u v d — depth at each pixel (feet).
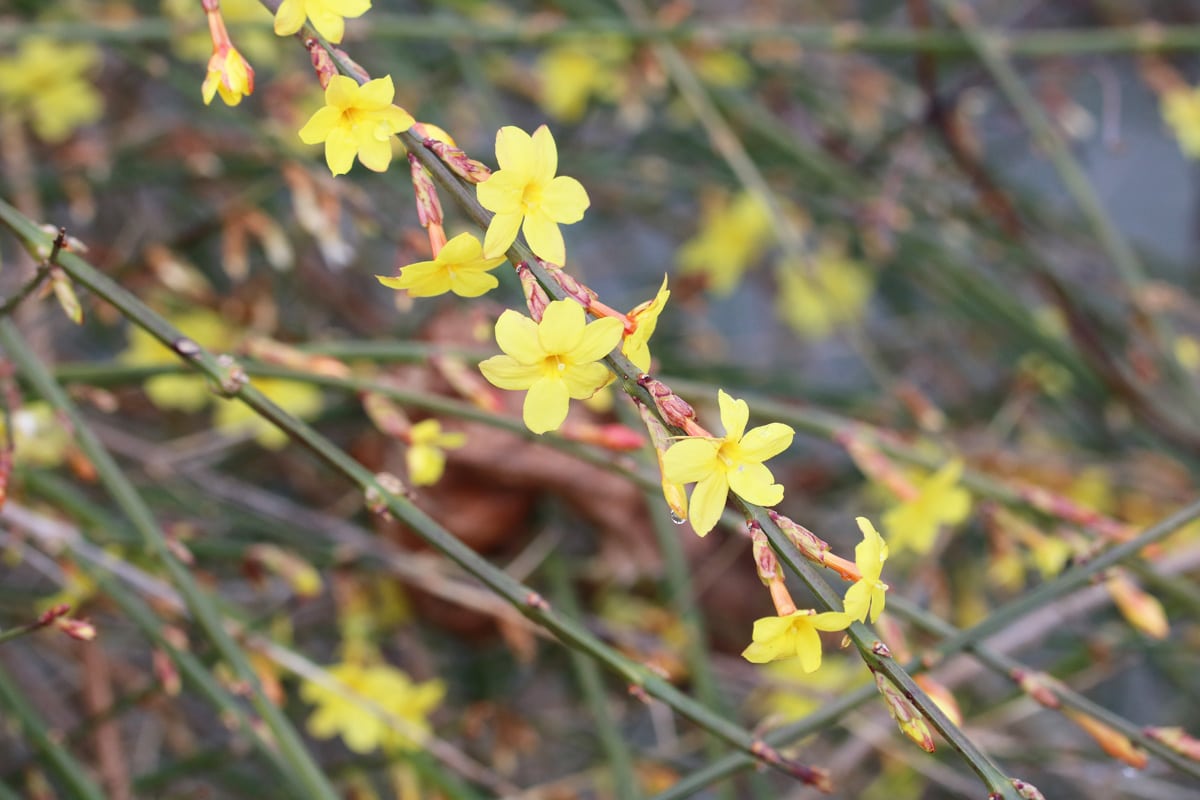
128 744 3.49
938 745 2.74
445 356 2.18
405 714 2.49
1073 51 3.11
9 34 2.63
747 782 3.46
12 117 3.10
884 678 1.60
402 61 3.42
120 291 1.81
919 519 2.19
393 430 2.09
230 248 2.66
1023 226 3.52
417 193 1.63
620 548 2.92
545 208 1.61
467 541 2.80
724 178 3.61
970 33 3.01
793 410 2.27
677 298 3.66
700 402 2.47
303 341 3.34
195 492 3.19
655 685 1.85
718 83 3.42
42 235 1.80
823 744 3.57
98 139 3.41
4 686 2.20
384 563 2.68
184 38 3.08
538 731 3.24
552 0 3.33
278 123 3.19
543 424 1.59
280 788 2.58
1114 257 2.90
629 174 3.59
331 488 3.61
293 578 2.37
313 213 2.38
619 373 1.61
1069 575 1.97
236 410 2.87
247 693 1.98
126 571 2.22
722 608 3.20
